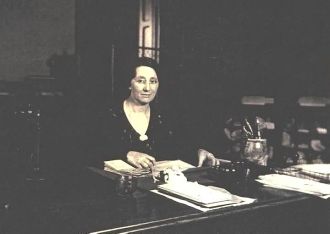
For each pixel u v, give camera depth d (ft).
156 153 9.62
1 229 4.02
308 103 10.14
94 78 10.95
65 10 11.64
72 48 11.80
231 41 11.75
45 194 5.46
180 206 4.90
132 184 5.38
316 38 10.03
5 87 9.40
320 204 5.89
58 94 10.21
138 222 4.28
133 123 9.60
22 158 7.61
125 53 11.05
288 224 5.65
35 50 11.34
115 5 11.64
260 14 11.10
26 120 8.08
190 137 11.59
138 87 9.48
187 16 12.31
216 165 7.49
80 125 9.86
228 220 4.90
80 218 4.40
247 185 6.15
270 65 10.96
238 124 11.03
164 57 11.91
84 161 8.47
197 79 12.39
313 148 9.94
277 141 10.48
